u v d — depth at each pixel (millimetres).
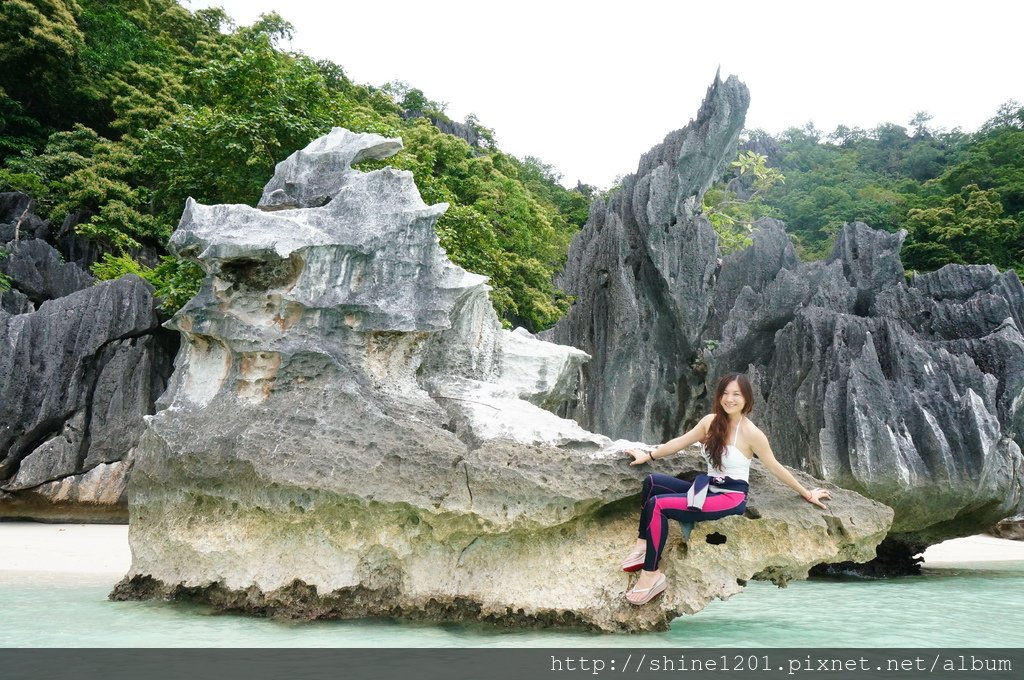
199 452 5863
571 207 45188
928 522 10945
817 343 12445
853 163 57062
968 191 42875
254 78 17125
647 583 5023
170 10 31594
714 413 5137
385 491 5301
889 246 14602
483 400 6371
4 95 25609
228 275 6277
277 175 7523
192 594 6020
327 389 5859
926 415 11109
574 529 5414
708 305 15055
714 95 16125
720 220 24781
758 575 5637
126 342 17141
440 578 5426
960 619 6246
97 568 9047
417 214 6441
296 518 5480
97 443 16344
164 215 19156
